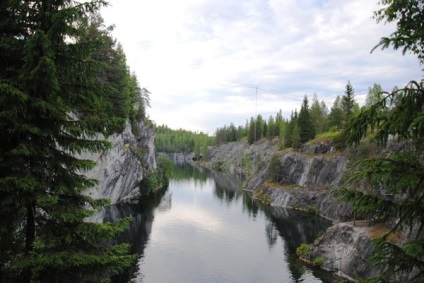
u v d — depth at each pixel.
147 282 42.06
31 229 10.95
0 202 10.21
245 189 122.25
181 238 60.50
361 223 49.47
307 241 60.75
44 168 10.95
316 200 87.06
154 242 57.59
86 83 11.76
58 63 11.01
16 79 10.03
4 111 9.41
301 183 96.81
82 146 11.43
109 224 11.87
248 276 44.88
